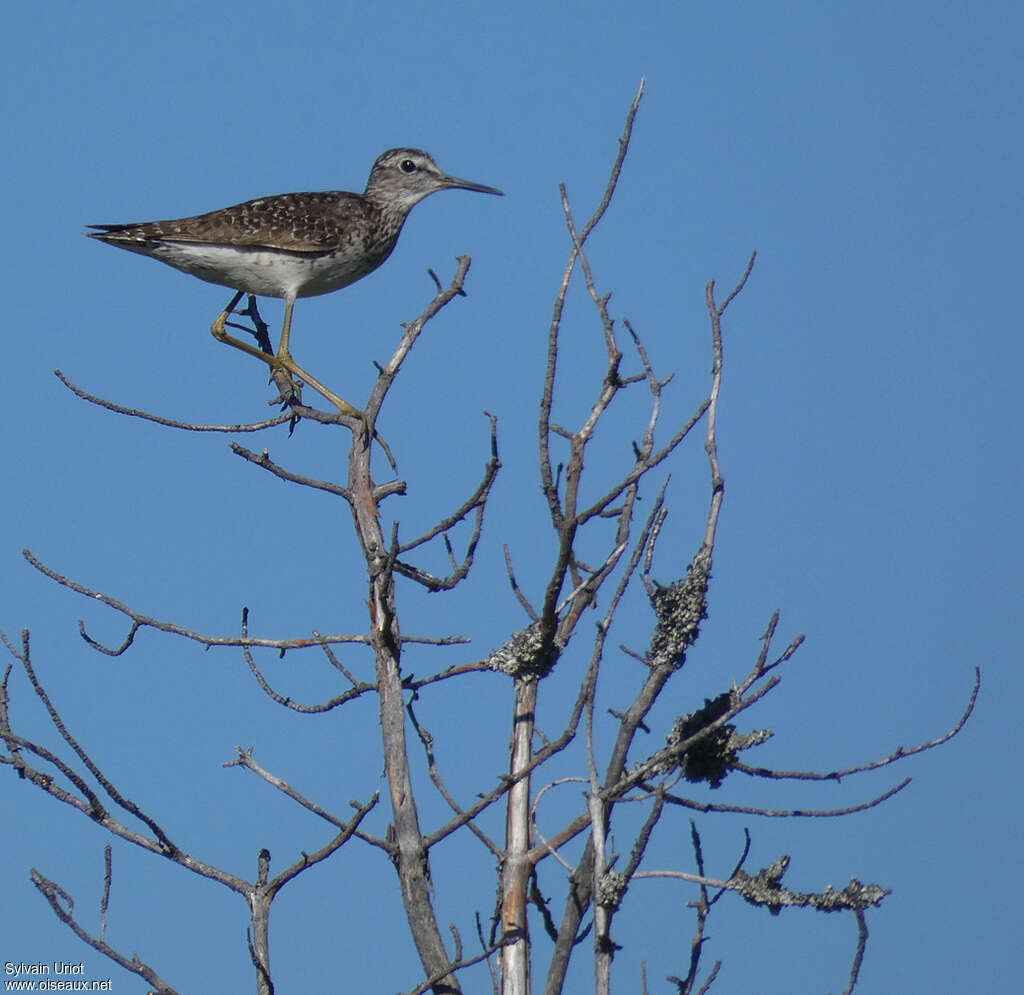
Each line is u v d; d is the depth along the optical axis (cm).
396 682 1084
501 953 1010
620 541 1045
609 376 1038
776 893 900
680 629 974
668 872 911
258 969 945
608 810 948
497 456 1058
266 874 1012
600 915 866
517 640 1075
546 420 938
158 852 998
